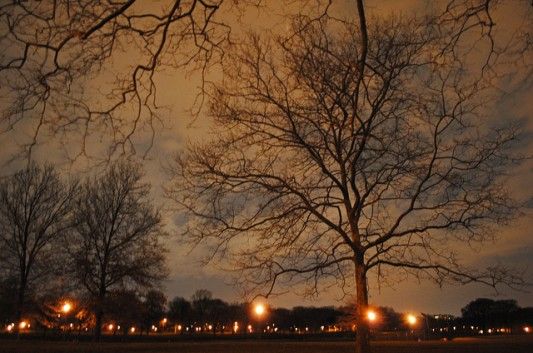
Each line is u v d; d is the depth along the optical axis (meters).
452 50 7.23
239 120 16.00
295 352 28.00
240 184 16.47
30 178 39.16
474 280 15.34
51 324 45.75
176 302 92.31
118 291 40.62
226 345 32.69
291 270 16.47
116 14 5.11
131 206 42.47
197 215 16.56
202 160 16.42
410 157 16.00
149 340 51.84
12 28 5.01
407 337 41.31
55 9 5.08
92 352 28.38
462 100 13.36
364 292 15.71
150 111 6.43
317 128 16.06
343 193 16.19
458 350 28.89
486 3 6.21
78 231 41.31
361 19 6.28
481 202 15.62
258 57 15.50
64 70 5.64
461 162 15.71
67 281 40.94
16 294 39.97
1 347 30.22
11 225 39.59
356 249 15.80
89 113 5.97
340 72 13.40
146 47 6.19
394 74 12.98
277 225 16.09
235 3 6.26
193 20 6.15
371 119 14.65
